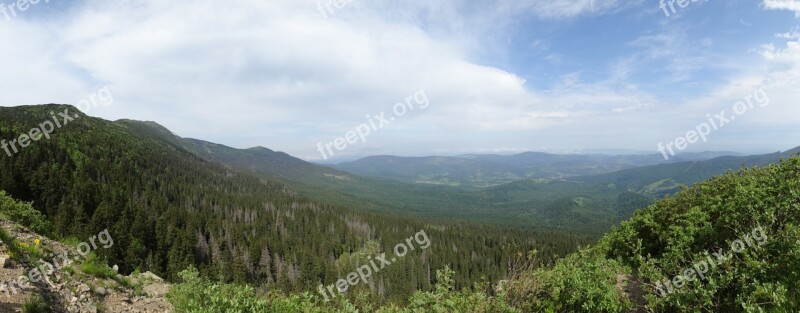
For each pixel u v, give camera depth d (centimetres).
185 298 1148
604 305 976
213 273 6862
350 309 1280
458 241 11819
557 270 1118
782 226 1027
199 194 12812
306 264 7994
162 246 6975
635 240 1611
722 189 1502
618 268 1220
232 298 1095
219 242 8556
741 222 1113
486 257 10031
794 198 1050
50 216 6419
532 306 1073
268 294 1289
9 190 6469
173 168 15625
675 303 958
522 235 14038
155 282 1398
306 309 1215
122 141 15588
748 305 855
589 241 13000
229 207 12719
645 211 1734
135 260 5969
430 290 1236
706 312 955
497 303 1038
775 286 891
